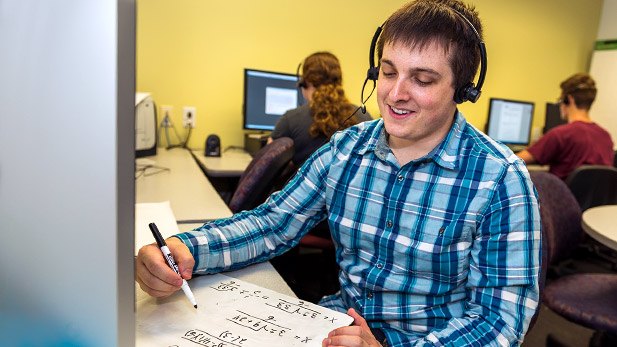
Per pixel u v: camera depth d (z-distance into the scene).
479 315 0.63
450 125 0.71
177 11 2.43
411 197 0.71
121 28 0.30
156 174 1.77
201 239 0.70
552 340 1.81
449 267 0.68
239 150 2.68
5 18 0.31
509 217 0.63
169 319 0.57
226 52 2.58
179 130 2.58
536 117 3.73
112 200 0.31
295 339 0.54
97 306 0.33
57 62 0.30
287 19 2.67
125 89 0.30
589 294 1.33
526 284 0.62
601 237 1.16
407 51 0.61
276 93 2.58
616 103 3.63
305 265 2.40
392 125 0.66
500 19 3.35
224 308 0.61
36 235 0.33
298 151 1.99
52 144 0.31
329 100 1.90
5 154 0.32
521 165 0.67
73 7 0.30
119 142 0.31
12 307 0.35
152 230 0.64
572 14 3.65
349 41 2.84
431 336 0.61
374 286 0.74
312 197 0.83
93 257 0.32
